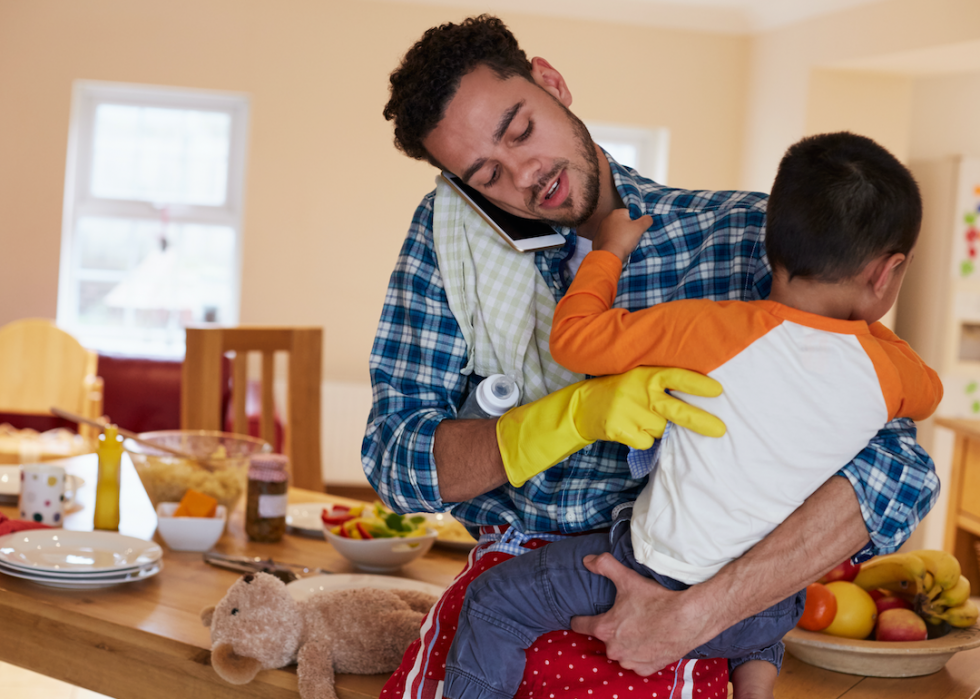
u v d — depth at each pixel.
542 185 0.99
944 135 4.73
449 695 0.90
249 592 1.09
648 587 0.85
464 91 0.98
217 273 4.77
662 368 0.84
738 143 4.90
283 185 4.62
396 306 1.12
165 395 4.00
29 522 1.53
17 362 3.88
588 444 0.92
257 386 4.20
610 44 4.76
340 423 4.48
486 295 1.05
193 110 4.68
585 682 0.90
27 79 4.46
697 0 4.59
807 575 0.83
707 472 0.82
